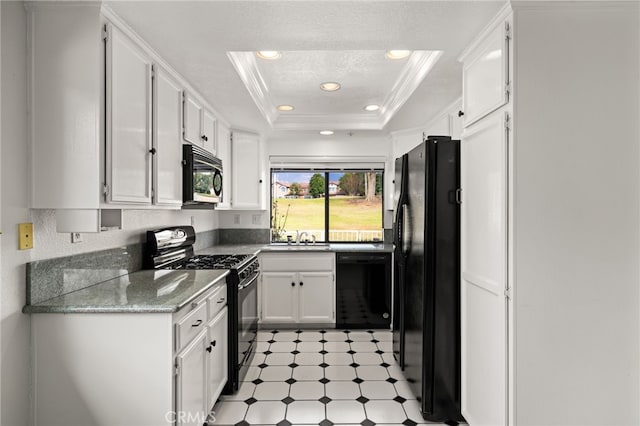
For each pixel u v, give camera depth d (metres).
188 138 2.48
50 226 1.68
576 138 1.55
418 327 2.27
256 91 2.83
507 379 1.61
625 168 1.55
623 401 1.56
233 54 2.16
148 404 1.59
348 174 4.45
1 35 1.44
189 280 2.10
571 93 1.55
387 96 3.20
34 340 1.58
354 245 4.29
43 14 1.56
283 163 4.40
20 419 1.54
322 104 3.44
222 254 3.33
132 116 1.78
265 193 4.34
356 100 3.32
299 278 3.87
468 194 2.01
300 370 2.88
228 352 2.48
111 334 1.59
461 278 2.11
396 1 1.54
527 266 1.56
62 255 1.76
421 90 2.61
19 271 1.53
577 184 1.55
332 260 3.89
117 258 2.19
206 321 2.05
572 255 1.56
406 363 2.62
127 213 2.31
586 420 1.57
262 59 2.48
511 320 1.58
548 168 1.55
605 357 1.56
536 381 1.57
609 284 1.56
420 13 1.64
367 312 3.90
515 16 1.54
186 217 3.32
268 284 3.87
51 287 1.68
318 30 1.79
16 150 1.51
